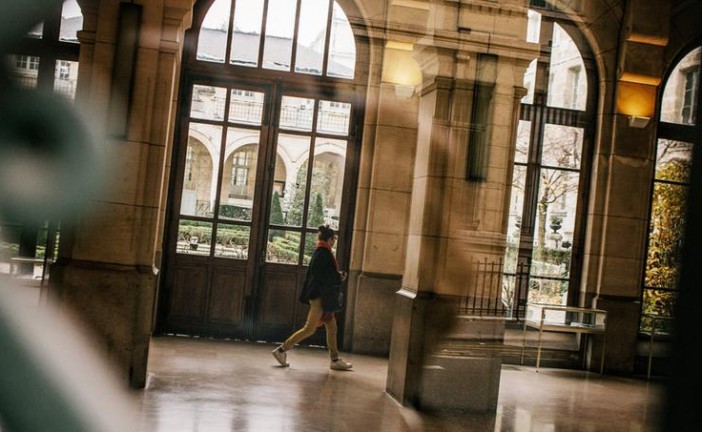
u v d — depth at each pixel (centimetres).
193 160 819
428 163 589
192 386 540
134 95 514
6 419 56
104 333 501
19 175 59
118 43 515
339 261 836
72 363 67
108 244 507
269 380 604
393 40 815
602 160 866
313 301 686
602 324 847
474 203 587
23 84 59
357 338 816
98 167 62
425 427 508
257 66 827
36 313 62
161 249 784
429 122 594
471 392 575
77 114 61
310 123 835
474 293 585
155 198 517
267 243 828
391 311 822
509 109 589
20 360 59
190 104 819
